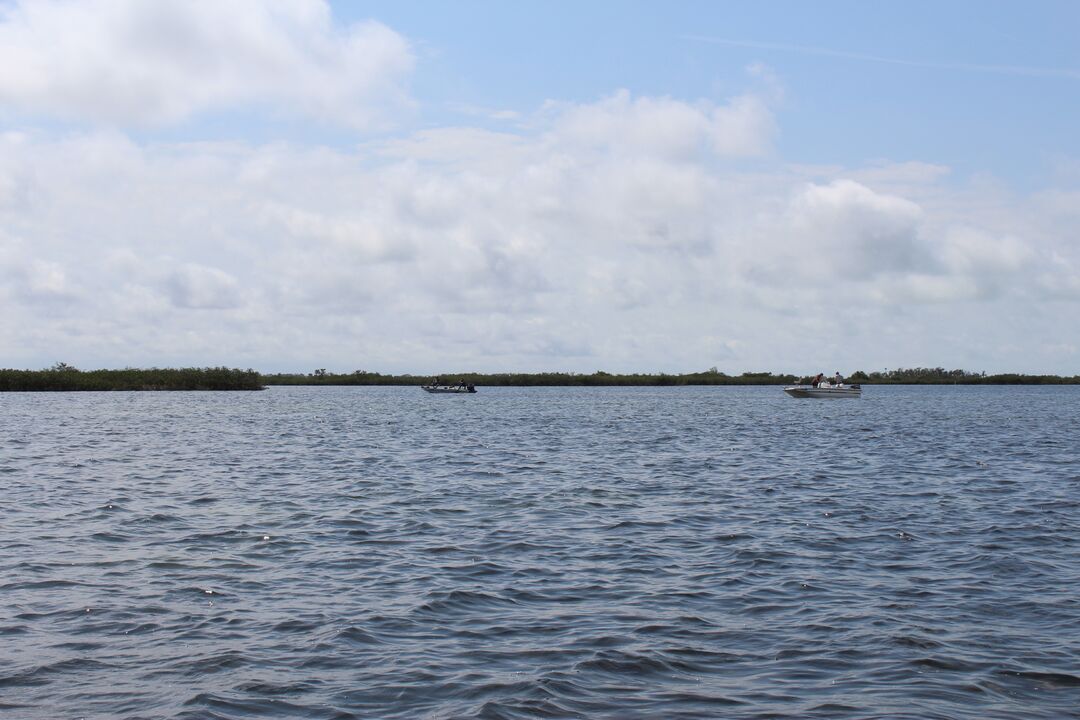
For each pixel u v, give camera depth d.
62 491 29.70
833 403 121.25
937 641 13.55
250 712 10.86
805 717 10.71
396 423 71.44
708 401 128.25
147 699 11.26
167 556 19.50
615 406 109.19
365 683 11.80
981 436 57.34
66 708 10.98
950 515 25.02
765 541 21.28
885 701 11.21
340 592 16.48
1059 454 44.19
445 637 13.80
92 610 15.18
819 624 14.49
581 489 30.72
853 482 32.69
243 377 156.75
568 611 15.29
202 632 14.02
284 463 39.34
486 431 62.03
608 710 10.91
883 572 18.09
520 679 11.92
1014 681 11.91
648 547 20.67
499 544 20.97
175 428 63.97
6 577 17.42
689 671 12.32
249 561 19.05
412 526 23.27
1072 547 20.53
